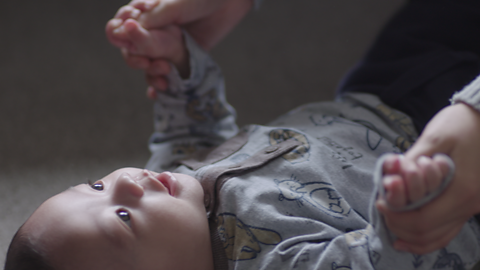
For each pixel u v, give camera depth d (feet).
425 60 2.57
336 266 1.76
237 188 2.03
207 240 1.96
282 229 1.92
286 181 2.06
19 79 4.66
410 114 2.45
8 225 2.87
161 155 2.82
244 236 1.93
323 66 4.70
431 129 1.39
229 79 4.62
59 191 3.21
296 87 4.45
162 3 2.63
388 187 1.26
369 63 2.86
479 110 1.40
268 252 1.89
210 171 2.12
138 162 3.58
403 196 1.26
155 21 2.61
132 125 4.05
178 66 2.84
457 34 2.69
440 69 2.49
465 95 1.46
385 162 1.32
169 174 2.02
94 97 4.42
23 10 5.77
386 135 2.38
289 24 5.37
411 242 1.42
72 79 4.67
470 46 2.69
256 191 2.01
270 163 2.14
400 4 5.44
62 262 1.76
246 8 3.18
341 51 4.87
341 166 2.13
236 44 5.12
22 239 1.82
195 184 2.03
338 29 5.19
